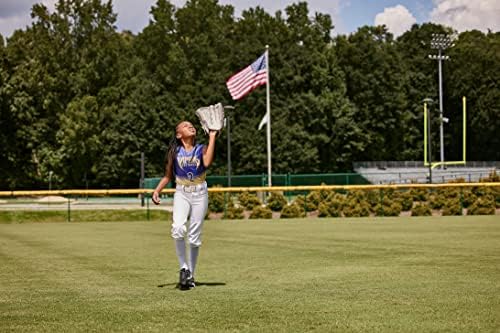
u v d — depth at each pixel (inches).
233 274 379.9
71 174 2381.9
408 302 263.1
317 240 655.1
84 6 2453.2
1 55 2445.9
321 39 2770.7
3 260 487.5
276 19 2802.7
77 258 499.5
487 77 2913.4
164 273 393.4
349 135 2588.6
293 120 2529.5
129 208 1385.3
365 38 2785.4
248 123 2482.8
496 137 2896.2
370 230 805.9
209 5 2829.7
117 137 2388.0
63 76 2409.0
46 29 2459.4
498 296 277.9
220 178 2041.1
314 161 2492.6
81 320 235.3
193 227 319.3
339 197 1274.6
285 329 215.8
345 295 283.6
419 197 1406.3
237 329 216.8
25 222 1196.5
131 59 2711.6
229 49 2677.2
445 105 2945.4
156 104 2436.0
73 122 2298.2
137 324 227.0
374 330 213.0
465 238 653.3
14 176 2412.6
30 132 2383.1
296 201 1286.9
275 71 2571.4
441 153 2452.0
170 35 2758.4
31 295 301.4
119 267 430.3
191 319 233.8
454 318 230.5
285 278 354.9
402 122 2797.7
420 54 2997.0
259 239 682.2
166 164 320.8
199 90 2506.2
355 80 2748.5
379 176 2412.6
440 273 365.4
